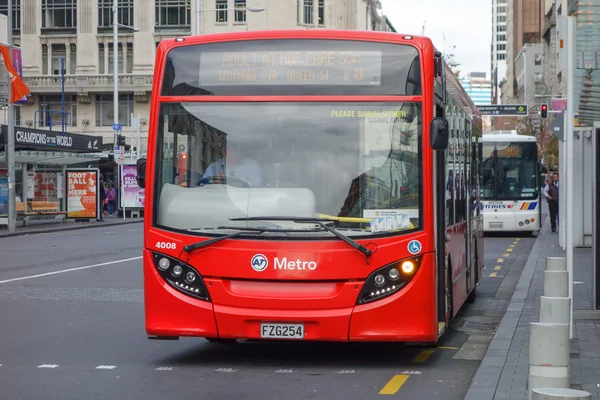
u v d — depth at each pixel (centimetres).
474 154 1555
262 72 952
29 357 1036
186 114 956
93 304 1520
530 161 3334
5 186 3897
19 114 7812
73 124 7806
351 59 948
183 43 970
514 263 2367
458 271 1214
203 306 924
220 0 7675
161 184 951
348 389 858
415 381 898
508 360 954
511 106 5053
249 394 834
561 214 2766
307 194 930
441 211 1010
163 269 939
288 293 916
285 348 1104
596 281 1352
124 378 912
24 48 7794
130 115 7762
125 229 4109
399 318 912
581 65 1888
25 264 2294
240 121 949
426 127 936
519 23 14800
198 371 950
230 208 934
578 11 1873
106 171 6262
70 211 4541
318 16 7875
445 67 1070
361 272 912
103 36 7756
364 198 926
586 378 859
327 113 942
